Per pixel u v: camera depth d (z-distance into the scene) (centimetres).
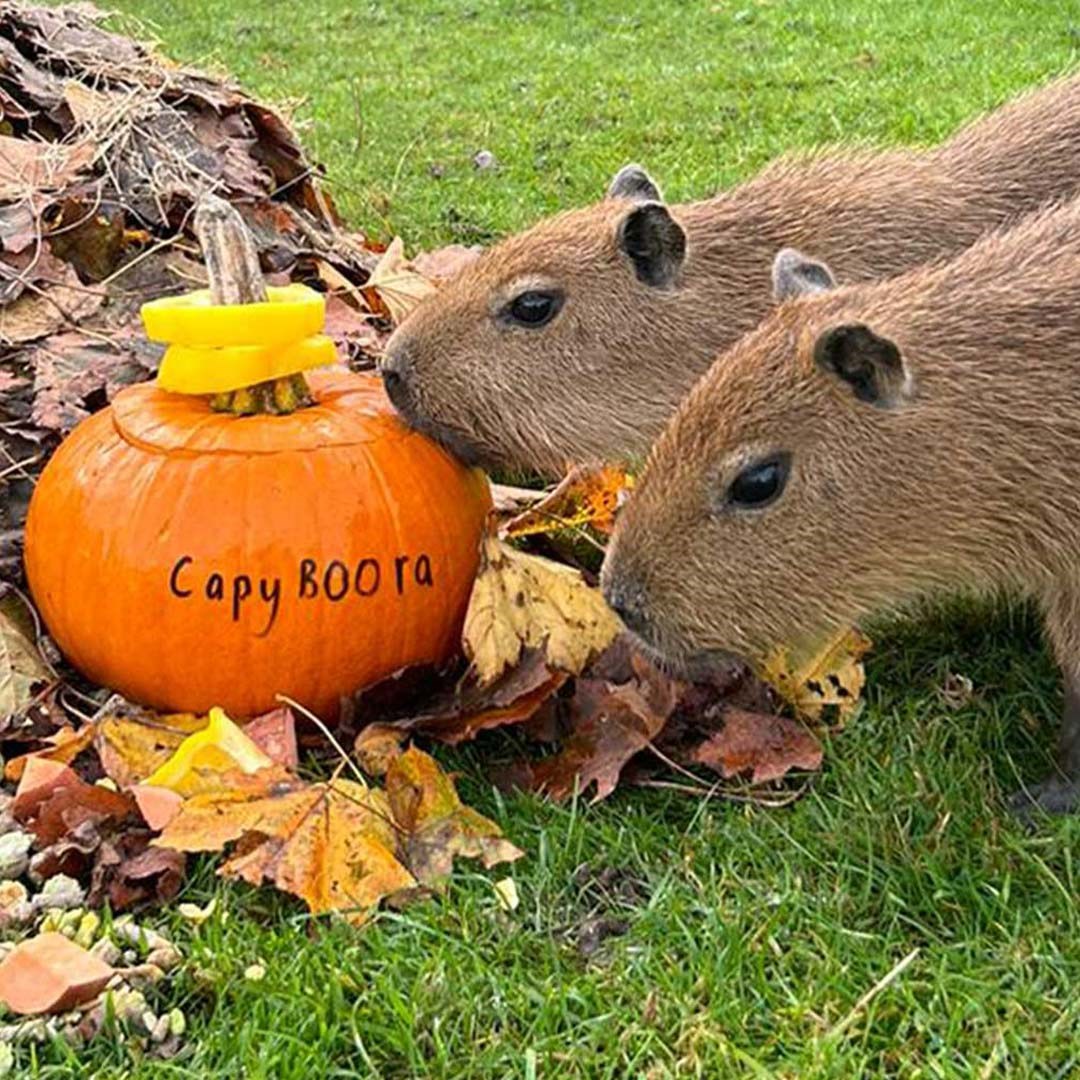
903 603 105
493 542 112
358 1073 88
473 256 171
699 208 134
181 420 109
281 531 106
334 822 98
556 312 125
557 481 134
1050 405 102
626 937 95
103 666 110
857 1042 88
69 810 101
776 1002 91
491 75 348
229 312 107
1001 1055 86
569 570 113
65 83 155
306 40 405
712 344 129
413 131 292
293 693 109
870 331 97
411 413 123
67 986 89
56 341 131
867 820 103
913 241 135
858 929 96
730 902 97
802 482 100
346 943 94
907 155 144
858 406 100
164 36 409
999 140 143
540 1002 91
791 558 101
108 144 143
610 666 114
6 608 117
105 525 107
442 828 101
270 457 107
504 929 96
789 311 105
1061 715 115
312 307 109
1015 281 104
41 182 141
